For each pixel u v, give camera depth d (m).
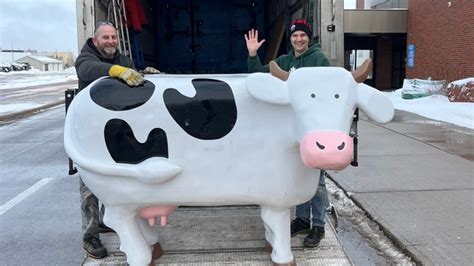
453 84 14.17
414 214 4.29
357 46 22.62
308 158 2.22
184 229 3.82
